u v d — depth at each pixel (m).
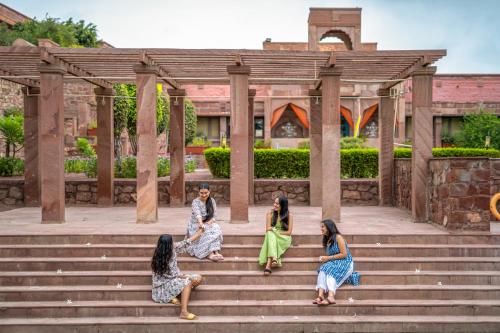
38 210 10.68
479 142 24.03
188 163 18.36
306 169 13.26
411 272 6.77
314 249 7.09
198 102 29.69
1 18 25.77
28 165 11.44
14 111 19.70
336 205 8.55
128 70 10.01
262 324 6.03
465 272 6.79
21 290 6.43
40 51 8.20
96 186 11.98
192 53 8.30
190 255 7.06
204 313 6.24
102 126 11.60
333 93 8.51
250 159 11.86
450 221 7.50
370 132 28.91
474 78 30.38
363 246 7.18
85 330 5.98
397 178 11.36
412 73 8.79
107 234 7.42
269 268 6.66
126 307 6.21
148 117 8.58
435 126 29.45
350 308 6.25
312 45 14.55
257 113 29.06
